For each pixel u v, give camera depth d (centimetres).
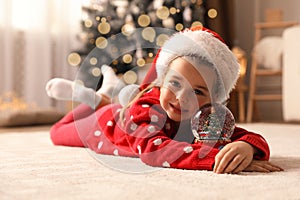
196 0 360
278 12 371
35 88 328
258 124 294
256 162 91
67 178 81
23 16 323
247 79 409
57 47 343
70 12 347
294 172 89
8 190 71
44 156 114
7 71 312
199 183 76
